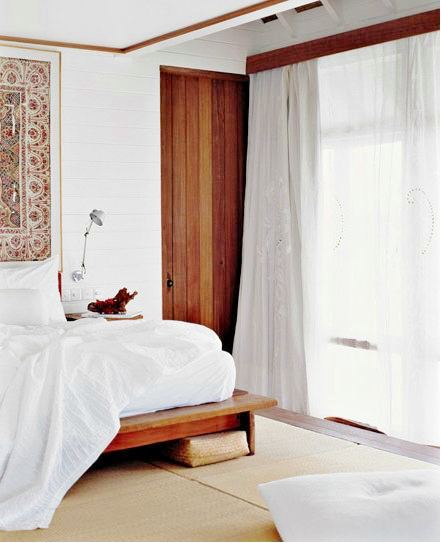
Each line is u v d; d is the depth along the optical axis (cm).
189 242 660
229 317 685
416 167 521
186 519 341
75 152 593
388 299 542
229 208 682
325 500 300
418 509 283
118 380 388
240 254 689
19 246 568
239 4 476
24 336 425
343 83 582
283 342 630
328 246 597
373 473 325
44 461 352
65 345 397
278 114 639
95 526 333
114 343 410
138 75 620
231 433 431
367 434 488
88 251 600
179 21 516
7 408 363
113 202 611
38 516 337
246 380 664
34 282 548
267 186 647
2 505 337
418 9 526
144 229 627
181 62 641
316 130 602
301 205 611
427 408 518
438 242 513
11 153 564
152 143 629
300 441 469
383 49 547
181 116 653
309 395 605
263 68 649
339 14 583
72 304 593
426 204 518
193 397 426
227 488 382
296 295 623
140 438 405
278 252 636
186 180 657
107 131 607
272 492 319
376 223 551
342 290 584
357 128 572
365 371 568
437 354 515
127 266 620
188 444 415
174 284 653
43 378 372
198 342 439
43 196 578
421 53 520
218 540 317
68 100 588
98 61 600
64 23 522
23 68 565
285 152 628
